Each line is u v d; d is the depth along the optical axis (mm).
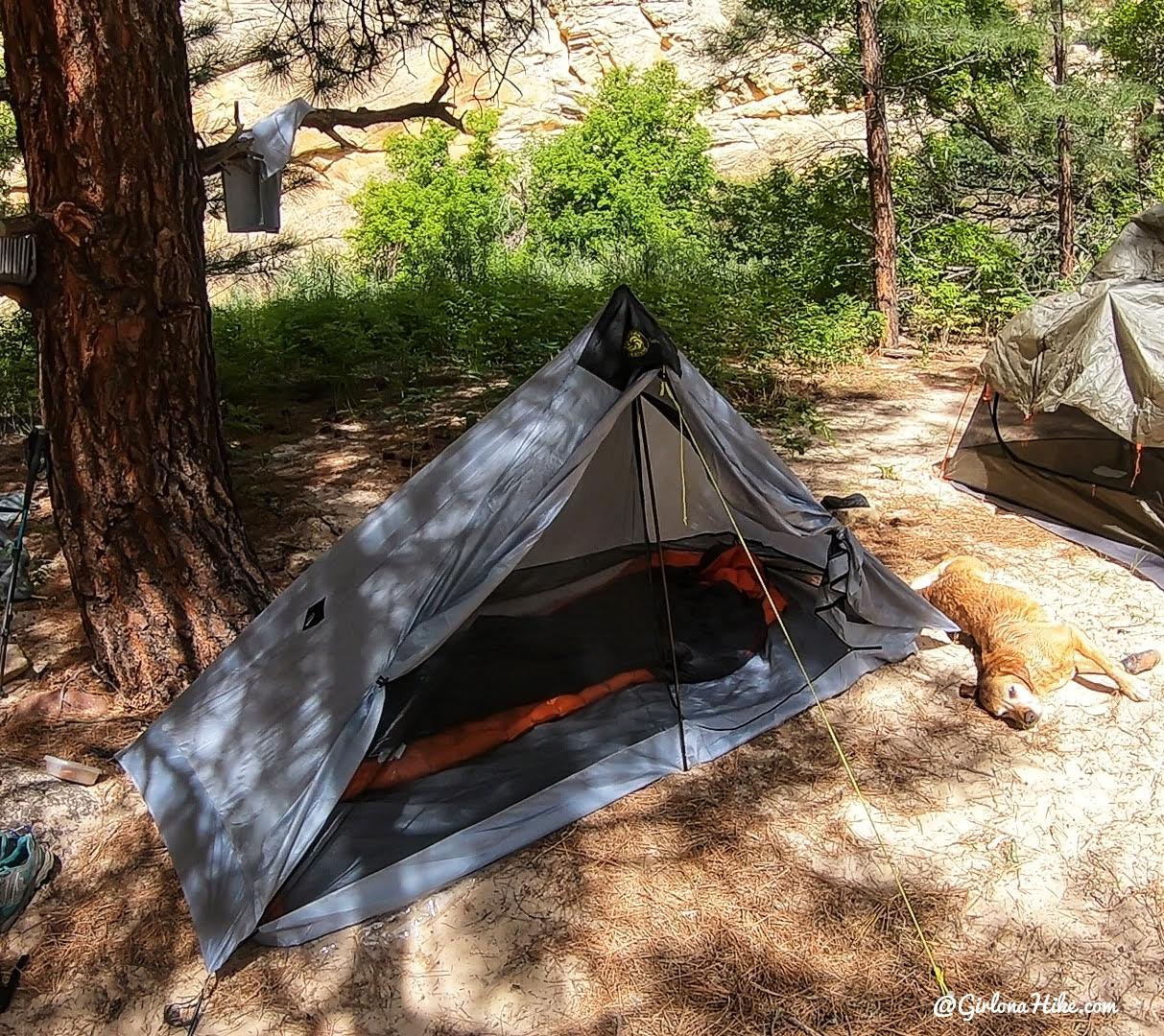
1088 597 5078
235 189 4570
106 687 4320
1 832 3391
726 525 5004
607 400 3734
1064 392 5477
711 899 3242
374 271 16156
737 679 4285
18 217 3770
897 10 11492
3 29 3756
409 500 3855
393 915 3242
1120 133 13594
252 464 7277
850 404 8898
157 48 3852
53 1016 2939
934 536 5875
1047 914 3154
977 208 14133
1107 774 3754
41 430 4172
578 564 4852
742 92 18781
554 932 3139
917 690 4312
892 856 3398
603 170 17219
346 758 3254
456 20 6090
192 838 3367
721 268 13266
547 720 3971
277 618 3859
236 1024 2881
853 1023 2805
